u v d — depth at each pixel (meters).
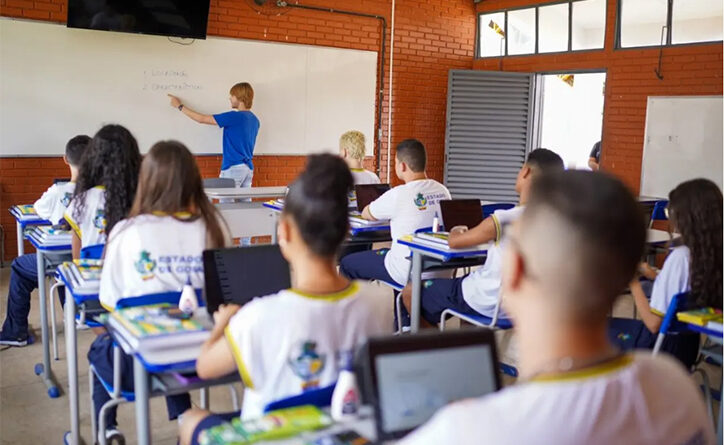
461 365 1.10
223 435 1.23
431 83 8.69
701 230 2.53
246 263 1.97
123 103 6.48
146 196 2.29
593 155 8.07
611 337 2.83
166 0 6.32
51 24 6.03
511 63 8.57
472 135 8.52
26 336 4.10
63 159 6.25
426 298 3.52
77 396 2.75
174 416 2.68
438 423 0.77
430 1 8.51
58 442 2.96
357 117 8.08
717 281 2.52
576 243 0.78
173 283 2.23
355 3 7.86
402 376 1.07
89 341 4.20
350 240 4.61
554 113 11.05
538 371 0.80
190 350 1.79
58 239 3.34
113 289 2.21
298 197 1.51
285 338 1.48
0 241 6.04
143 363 1.73
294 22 7.45
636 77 7.29
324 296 1.52
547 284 0.80
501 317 3.18
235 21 7.05
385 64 8.23
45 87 6.08
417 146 4.15
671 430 0.81
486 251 3.38
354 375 1.36
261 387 1.50
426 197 4.09
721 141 6.60
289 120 7.55
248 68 7.19
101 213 2.91
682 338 2.71
